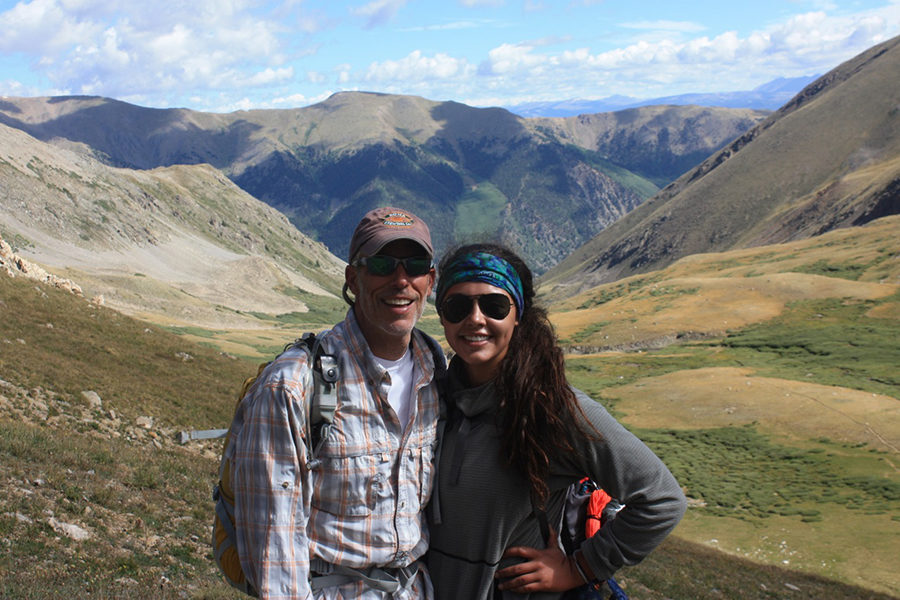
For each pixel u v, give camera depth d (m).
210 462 20.61
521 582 3.21
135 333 40.94
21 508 9.85
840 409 66.88
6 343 26.97
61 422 19.70
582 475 3.30
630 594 15.02
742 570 24.47
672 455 60.06
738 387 78.75
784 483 50.59
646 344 119.88
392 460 3.10
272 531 2.80
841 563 32.31
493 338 3.21
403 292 3.12
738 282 143.00
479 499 3.19
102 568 8.59
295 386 2.89
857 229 192.12
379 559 3.03
